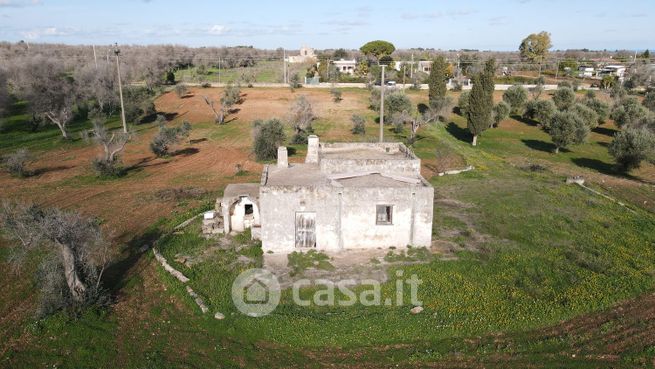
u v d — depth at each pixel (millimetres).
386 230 24812
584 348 17125
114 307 19875
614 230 28281
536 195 34844
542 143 58344
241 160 46500
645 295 20875
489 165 45281
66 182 38844
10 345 17422
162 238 26484
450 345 17375
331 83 97562
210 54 160750
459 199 33969
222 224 27719
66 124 61875
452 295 20516
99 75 77562
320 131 60094
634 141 42875
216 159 46969
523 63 134625
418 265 23297
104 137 41781
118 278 22391
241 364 16531
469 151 51688
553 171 43562
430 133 60656
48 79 70938
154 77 93438
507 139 60031
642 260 24047
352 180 26016
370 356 16906
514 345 17250
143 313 19547
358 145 31688
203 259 24078
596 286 21422
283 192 23828
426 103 79562
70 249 19062
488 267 23328
